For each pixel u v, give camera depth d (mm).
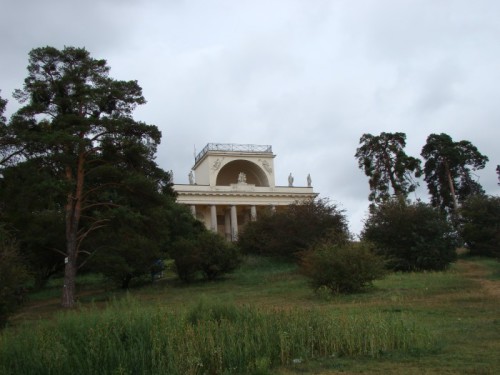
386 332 9562
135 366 8094
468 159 64125
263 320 9836
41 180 26312
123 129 28047
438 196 65250
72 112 28547
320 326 9953
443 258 34188
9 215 28844
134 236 30891
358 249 23047
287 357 8898
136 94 29891
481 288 21016
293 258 43219
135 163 29469
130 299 12102
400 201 37719
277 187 72125
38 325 10523
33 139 25969
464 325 11750
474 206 44562
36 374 7992
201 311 10812
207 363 8438
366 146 59219
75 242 27922
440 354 8852
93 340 8609
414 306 16047
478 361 8250
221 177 75625
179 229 46500
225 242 38594
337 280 22516
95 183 30031
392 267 34531
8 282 16453
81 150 26734
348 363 8539
